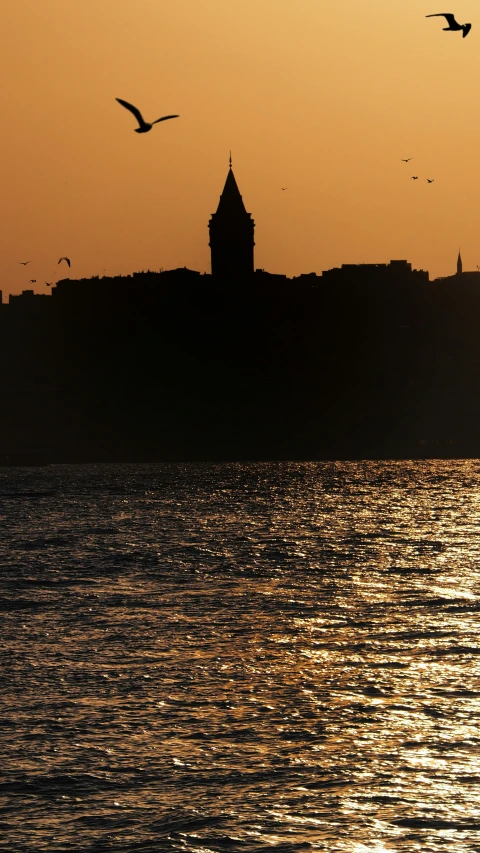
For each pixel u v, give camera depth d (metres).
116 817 83.19
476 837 78.75
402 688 115.69
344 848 77.44
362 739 99.12
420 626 150.00
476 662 127.19
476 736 99.44
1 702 111.44
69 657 131.50
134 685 117.75
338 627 150.12
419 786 87.94
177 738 100.06
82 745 98.38
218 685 117.69
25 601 175.75
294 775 90.81
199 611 164.50
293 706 109.31
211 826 81.25
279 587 191.62
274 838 79.19
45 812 84.19
